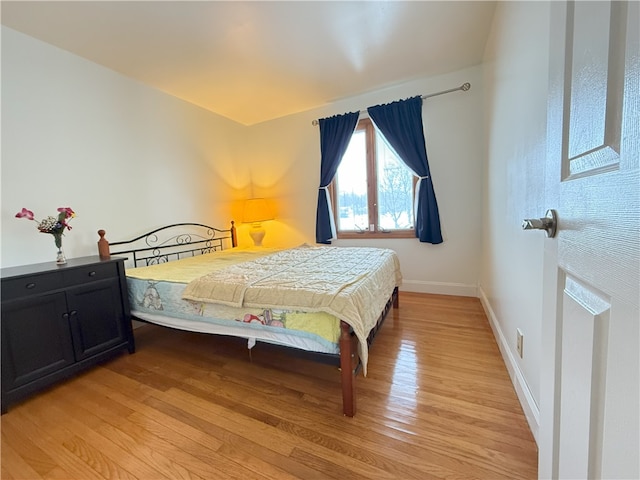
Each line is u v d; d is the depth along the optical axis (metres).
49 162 2.29
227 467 1.21
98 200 2.61
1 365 1.62
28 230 2.16
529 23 1.41
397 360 1.99
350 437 1.34
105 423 1.51
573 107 0.63
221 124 3.98
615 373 0.46
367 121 3.61
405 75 3.10
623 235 0.44
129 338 2.29
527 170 1.45
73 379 1.94
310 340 1.58
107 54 2.45
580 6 0.60
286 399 1.65
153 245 3.09
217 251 3.77
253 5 1.95
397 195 3.57
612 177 0.47
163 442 1.36
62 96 2.37
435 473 1.14
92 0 1.83
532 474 1.11
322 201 3.83
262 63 2.70
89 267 2.05
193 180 3.57
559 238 0.71
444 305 3.03
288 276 1.94
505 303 1.94
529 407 1.36
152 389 1.80
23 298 1.72
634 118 0.41
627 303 0.43
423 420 1.42
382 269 2.23
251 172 4.42
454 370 1.85
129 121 2.87
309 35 2.31
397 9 2.07
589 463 0.55
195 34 2.23
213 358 2.18
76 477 1.20
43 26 2.07
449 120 3.18
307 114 3.94
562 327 0.70
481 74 2.98
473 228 3.19
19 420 1.56
